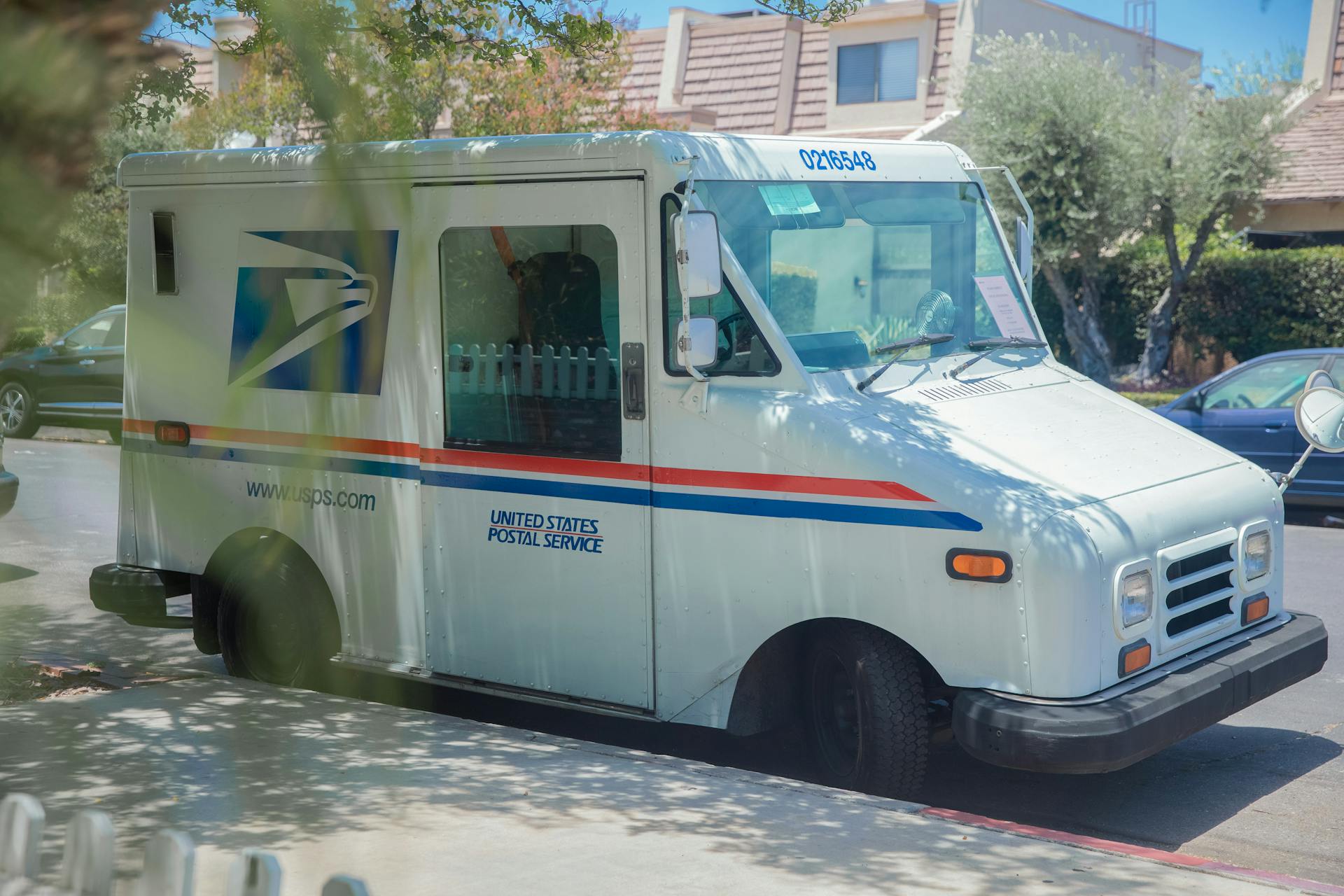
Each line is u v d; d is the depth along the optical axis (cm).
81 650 855
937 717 581
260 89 1744
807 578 556
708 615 583
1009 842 482
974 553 516
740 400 572
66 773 546
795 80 3130
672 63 3241
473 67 1853
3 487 1037
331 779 541
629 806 514
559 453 618
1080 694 510
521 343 626
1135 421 638
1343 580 1033
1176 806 586
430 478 659
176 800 513
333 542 695
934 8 2945
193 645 874
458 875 440
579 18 760
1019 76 2141
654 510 593
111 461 1736
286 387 704
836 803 522
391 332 666
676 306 581
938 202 671
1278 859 527
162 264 750
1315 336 2128
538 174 614
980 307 673
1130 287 2316
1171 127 2166
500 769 561
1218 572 582
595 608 614
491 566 643
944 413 584
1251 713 718
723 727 583
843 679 573
